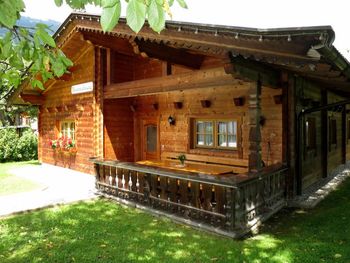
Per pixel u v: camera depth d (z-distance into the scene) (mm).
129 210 5941
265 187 5410
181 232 4785
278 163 6102
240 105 7055
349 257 3799
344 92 9789
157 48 6332
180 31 4852
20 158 14391
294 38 3475
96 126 8977
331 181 8312
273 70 5738
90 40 7520
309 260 3752
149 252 4062
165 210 5574
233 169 7051
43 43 1966
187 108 8234
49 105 11719
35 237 4566
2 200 6559
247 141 7004
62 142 10758
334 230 4727
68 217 5500
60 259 3855
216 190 4797
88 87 9289
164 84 6438
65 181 8656
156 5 1060
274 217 5473
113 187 6715
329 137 9656
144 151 9570
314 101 7633
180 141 8445
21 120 21438
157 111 9023
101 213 5750
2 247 4207
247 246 4227
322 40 3256
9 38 1807
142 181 6074
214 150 7688
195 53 7145
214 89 7613
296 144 6570
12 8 1438
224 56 4426
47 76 2406
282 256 3881
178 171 5371
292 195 6289
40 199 6645
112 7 1002
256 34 3818
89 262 3773
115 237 4578
